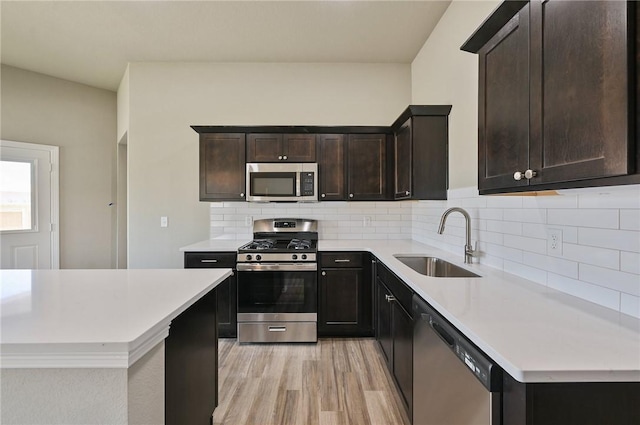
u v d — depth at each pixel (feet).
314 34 10.12
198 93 11.98
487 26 4.57
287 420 6.28
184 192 12.04
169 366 4.00
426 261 8.47
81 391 2.95
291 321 9.77
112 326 3.19
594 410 2.59
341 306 10.00
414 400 5.29
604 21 2.85
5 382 2.95
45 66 12.29
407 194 9.24
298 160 10.82
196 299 4.36
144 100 11.94
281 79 12.00
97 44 10.77
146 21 9.46
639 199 3.62
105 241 14.35
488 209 6.75
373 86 12.04
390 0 8.51
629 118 2.66
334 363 8.49
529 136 3.90
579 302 4.23
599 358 2.68
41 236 12.89
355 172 10.87
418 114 8.82
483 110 4.98
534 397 2.56
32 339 2.87
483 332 3.22
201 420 5.13
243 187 10.74
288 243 11.03
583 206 4.36
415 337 5.19
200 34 10.15
